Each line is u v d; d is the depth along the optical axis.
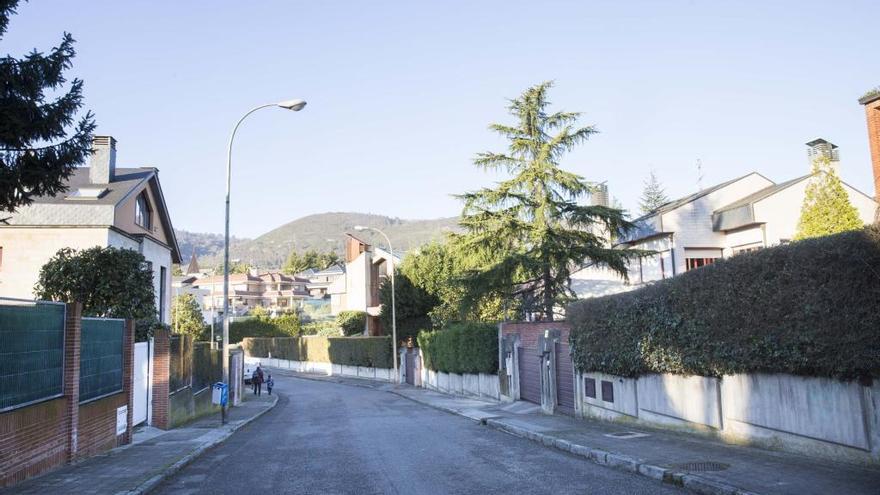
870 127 16.89
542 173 26.42
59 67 10.05
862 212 27.89
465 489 8.88
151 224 29.02
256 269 145.00
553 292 27.12
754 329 9.92
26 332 9.91
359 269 67.25
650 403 13.86
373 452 13.05
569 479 9.44
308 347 67.31
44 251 23.11
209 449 14.40
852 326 8.05
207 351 25.30
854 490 7.14
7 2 9.55
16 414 9.41
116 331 14.16
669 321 12.46
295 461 12.15
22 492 8.84
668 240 29.88
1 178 9.66
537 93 27.12
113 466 11.09
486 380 27.77
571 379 18.59
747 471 8.58
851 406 8.40
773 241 27.30
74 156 10.40
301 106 21.62
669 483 8.88
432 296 48.12
